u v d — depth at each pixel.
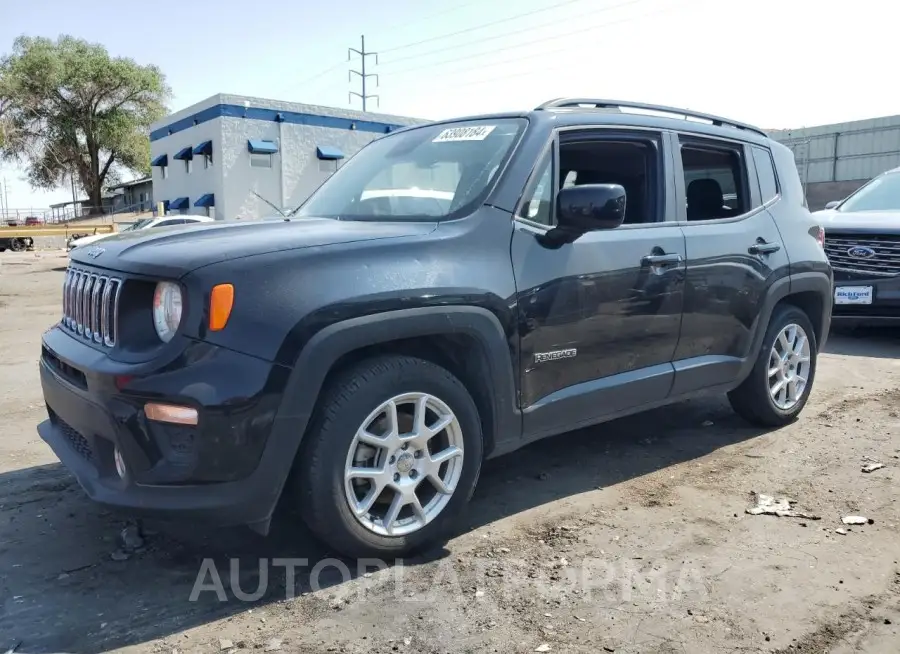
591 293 3.68
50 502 3.85
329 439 2.89
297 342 2.77
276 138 28.39
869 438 4.84
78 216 49.56
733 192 4.78
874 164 31.78
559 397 3.64
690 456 4.55
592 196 3.37
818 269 5.07
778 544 3.36
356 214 3.82
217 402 2.65
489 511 3.74
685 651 2.56
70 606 2.86
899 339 8.27
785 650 2.57
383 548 3.11
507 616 2.78
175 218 18.77
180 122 30.64
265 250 2.91
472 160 3.75
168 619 2.77
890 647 2.58
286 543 3.36
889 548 3.31
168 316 2.81
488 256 3.34
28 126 51.75
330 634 2.67
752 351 4.66
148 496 2.74
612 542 3.38
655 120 4.29
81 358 2.99
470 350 3.32
